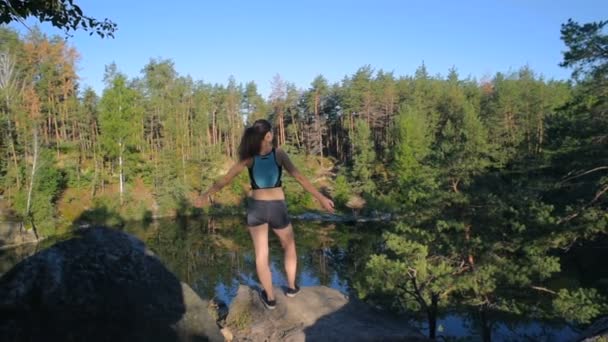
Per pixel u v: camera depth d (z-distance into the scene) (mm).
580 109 16641
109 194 55125
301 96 80812
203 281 28578
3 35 53000
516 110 58281
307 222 49812
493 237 16312
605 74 14930
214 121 77000
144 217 54156
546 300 15516
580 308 12711
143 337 3361
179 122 68062
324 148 82250
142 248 3699
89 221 48375
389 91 71312
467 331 17312
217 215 57656
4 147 46344
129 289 3441
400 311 15070
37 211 41219
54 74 58500
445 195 16875
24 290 3037
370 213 51656
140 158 60719
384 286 14859
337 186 56062
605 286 19938
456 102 66812
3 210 41625
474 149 17406
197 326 3691
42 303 3047
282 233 4215
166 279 3689
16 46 53344
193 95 77688
